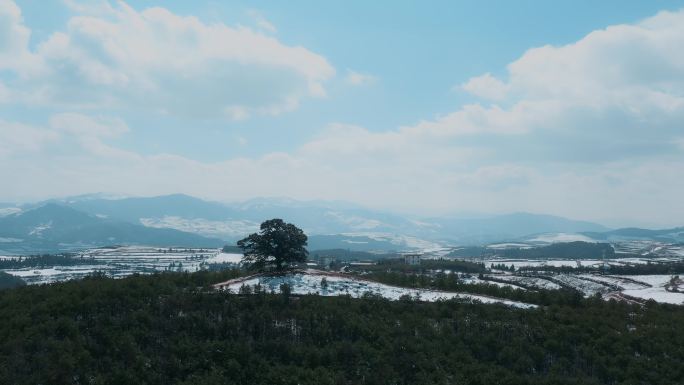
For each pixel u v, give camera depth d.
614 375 66.12
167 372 61.19
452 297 83.50
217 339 66.50
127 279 81.69
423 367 64.94
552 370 66.50
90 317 67.75
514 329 73.25
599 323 76.62
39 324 64.81
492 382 63.34
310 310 73.31
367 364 64.56
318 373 62.84
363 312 75.38
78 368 58.97
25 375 57.34
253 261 99.19
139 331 65.38
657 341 72.75
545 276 180.00
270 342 66.25
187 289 77.50
